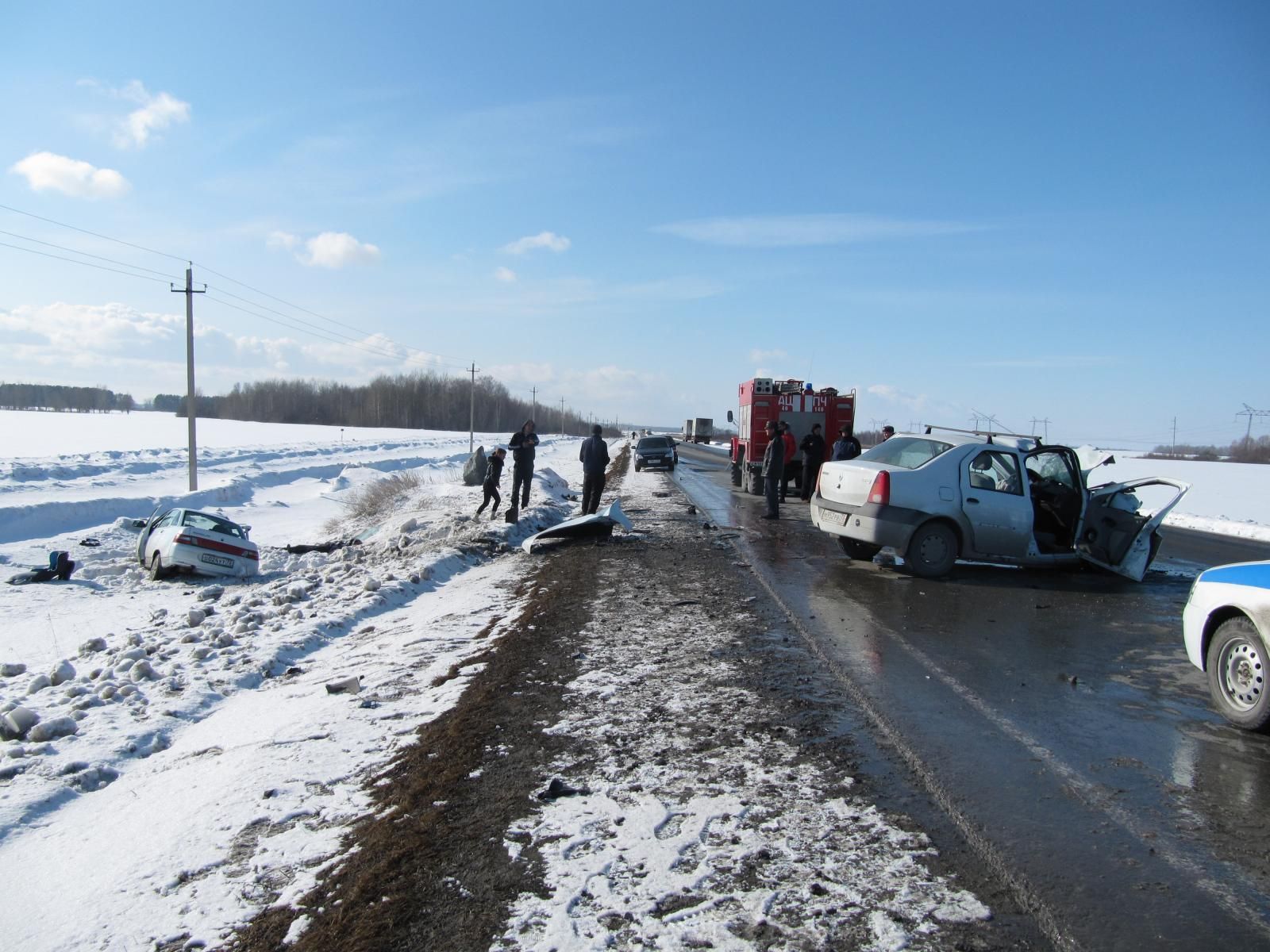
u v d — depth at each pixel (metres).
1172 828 3.75
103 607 11.75
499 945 2.87
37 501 21.36
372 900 3.18
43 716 6.18
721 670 6.24
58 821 4.48
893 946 2.83
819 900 3.12
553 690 5.77
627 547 13.11
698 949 2.82
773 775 4.30
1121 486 10.64
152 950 3.05
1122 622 8.12
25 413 98.50
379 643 7.96
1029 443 10.67
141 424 80.94
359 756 4.80
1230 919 3.02
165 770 5.08
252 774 4.61
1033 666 6.45
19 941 3.21
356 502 23.98
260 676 7.24
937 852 3.50
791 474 21.77
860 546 11.64
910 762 4.49
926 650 6.89
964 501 10.22
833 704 5.44
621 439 118.75
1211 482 40.84
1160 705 5.55
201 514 15.37
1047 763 4.50
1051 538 10.77
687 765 4.45
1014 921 2.99
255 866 3.60
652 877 3.30
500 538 14.45
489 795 4.09
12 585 13.28
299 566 15.89
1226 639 5.25
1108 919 3.01
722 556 12.09
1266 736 4.98
